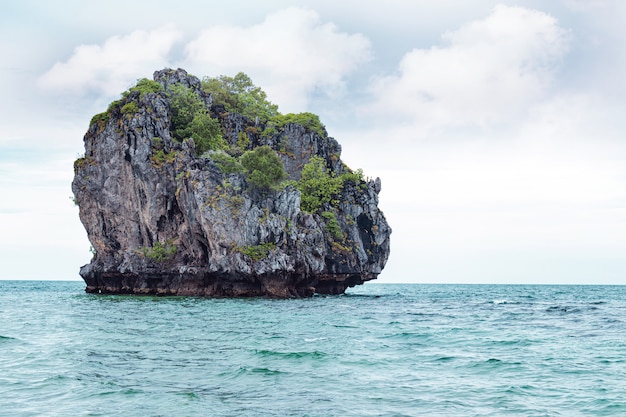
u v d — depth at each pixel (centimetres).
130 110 10788
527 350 4016
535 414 2386
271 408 2436
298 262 10125
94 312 6794
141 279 10469
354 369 3241
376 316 6806
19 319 5975
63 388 2719
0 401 2497
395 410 2430
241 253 9550
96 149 11000
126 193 10656
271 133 12750
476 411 2423
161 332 4769
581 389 2806
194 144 10700
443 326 5641
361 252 12169
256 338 4453
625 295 15425
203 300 9019
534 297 13662
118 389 2703
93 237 11081
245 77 15100
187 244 10175
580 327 5603
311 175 12150
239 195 9900
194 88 12406
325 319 6197
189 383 2850
